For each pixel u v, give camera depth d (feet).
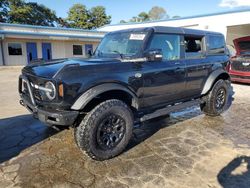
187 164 10.69
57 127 11.41
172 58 13.98
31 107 11.18
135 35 13.10
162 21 73.20
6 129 15.01
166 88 13.52
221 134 14.25
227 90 18.20
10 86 31.96
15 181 9.45
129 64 11.66
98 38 85.30
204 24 63.00
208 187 9.03
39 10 120.67
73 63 10.64
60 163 10.85
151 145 12.71
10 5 106.22
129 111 11.53
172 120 16.89
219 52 17.78
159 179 9.55
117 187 9.07
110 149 11.07
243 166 10.48
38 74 10.61
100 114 10.47
